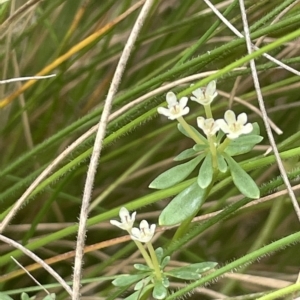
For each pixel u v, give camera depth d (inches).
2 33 14.0
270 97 15.5
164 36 16.9
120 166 17.0
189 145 17.0
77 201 14.6
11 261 13.4
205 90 10.4
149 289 10.7
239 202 11.0
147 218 15.9
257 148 14.2
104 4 16.5
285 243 10.1
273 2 14.1
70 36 14.5
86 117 12.6
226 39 14.7
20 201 11.3
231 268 10.2
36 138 16.1
